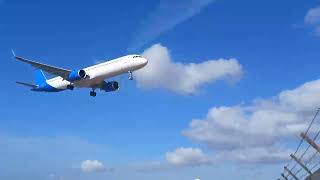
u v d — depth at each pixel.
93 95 77.25
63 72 72.00
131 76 72.19
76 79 71.00
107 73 71.38
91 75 72.12
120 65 70.81
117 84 75.81
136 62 70.12
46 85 80.50
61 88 79.12
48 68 70.50
